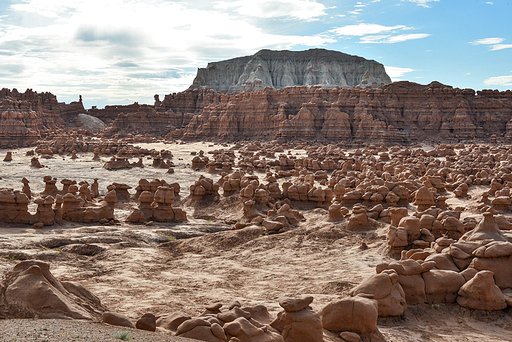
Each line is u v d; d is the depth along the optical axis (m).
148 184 41.88
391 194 34.97
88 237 25.77
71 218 31.48
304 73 191.38
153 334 9.70
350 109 106.12
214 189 41.41
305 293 16.64
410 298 14.64
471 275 15.40
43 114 124.94
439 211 25.89
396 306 13.70
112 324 10.74
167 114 137.38
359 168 63.19
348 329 12.05
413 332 12.86
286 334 11.16
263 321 11.96
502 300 14.30
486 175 49.69
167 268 21.03
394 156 77.25
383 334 12.40
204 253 24.31
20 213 29.09
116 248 24.20
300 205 37.00
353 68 194.00
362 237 25.23
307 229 27.33
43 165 67.62
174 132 122.44
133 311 14.16
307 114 104.31
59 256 21.62
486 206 32.16
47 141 94.25
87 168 66.06
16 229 27.38
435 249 18.81
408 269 14.88
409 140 101.56
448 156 72.50
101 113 159.50
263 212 34.16
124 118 133.75
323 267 20.52
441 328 13.48
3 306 10.86
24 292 11.23
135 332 9.74
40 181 53.94
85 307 12.15
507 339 12.67
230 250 24.83
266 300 15.77
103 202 33.22
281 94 113.69
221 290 17.23
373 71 191.00
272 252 23.61
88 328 9.48
